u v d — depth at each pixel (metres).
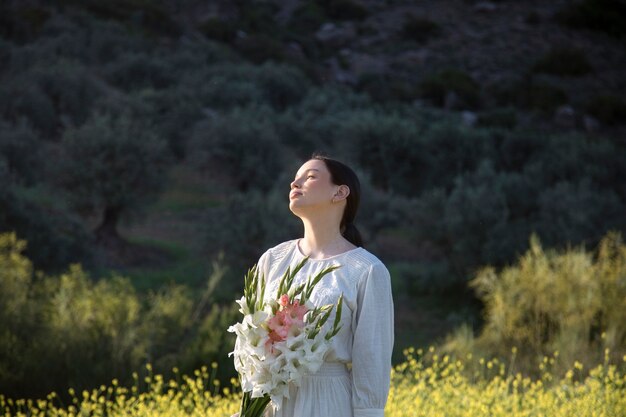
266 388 2.51
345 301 2.63
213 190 31.25
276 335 2.54
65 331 9.20
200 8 66.88
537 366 8.78
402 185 34.09
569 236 21.55
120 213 25.44
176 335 10.64
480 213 21.92
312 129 37.56
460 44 73.00
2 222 19.31
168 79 42.09
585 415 5.15
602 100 57.22
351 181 2.80
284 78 45.38
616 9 80.94
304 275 2.74
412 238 24.92
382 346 2.63
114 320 9.80
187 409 6.29
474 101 58.12
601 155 32.81
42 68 36.31
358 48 70.75
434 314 20.48
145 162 25.03
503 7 80.31
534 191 24.73
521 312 9.97
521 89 62.12
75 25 48.25
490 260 21.33
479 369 8.27
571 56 67.44
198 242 22.41
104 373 8.31
